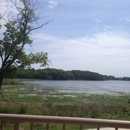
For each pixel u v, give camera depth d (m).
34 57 16.50
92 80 189.38
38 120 1.95
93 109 19.14
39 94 39.66
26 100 27.94
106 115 18.06
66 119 1.92
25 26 15.45
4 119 2.01
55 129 9.90
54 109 18.47
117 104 24.27
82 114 17.64
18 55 15.12
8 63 15.17
